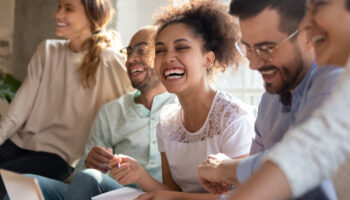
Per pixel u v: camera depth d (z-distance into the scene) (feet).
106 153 6.52
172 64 5.49
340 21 2.52
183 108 5.69
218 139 5.39
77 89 8.80
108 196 5.13
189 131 5.75
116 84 8.72
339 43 2.59
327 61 2.72
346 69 2.28
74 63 8.93
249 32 3.58
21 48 13.47
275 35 3.51
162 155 6.07
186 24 5.55
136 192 5.28
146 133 7.40
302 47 3.54
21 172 8.04
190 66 5.47
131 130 7.48
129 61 7.43
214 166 4.02
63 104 8.86
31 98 9.07
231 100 5.50
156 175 7.22
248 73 9.49
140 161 7.32
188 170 5.66
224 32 5.65
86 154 7.72
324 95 2.99
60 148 8.75
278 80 3.68
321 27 2.63
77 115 8.77
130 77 7.52
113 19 11.02
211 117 5.49
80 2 8.76
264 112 4.54
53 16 12.82
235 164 3.75
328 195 3.18
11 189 4.04
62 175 8.55
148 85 7.40
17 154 8.95
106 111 7.81
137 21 10.99
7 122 8.84
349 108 2.14
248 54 3.72
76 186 5.48
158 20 6.13
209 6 5.65
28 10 13.30
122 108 7.73
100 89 8.76
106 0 9.02
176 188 5.97
